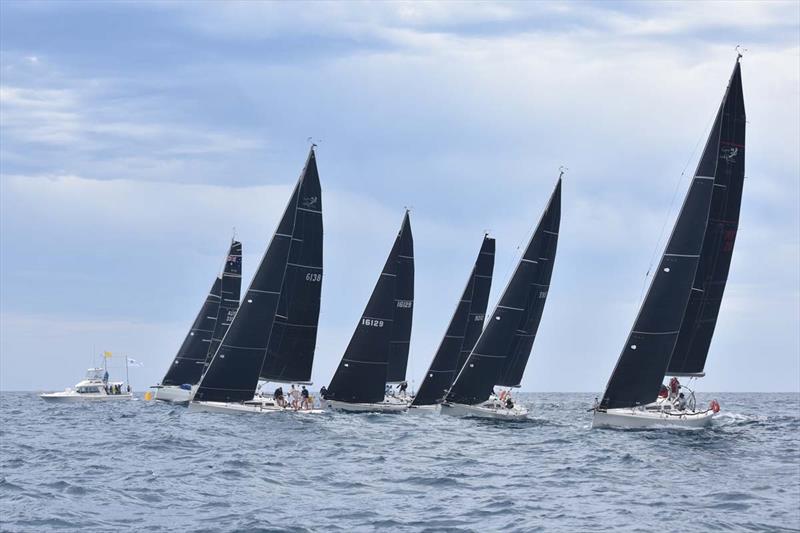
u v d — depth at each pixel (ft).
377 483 419.13
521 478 437.99
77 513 342.03
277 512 347.36
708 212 649.20
